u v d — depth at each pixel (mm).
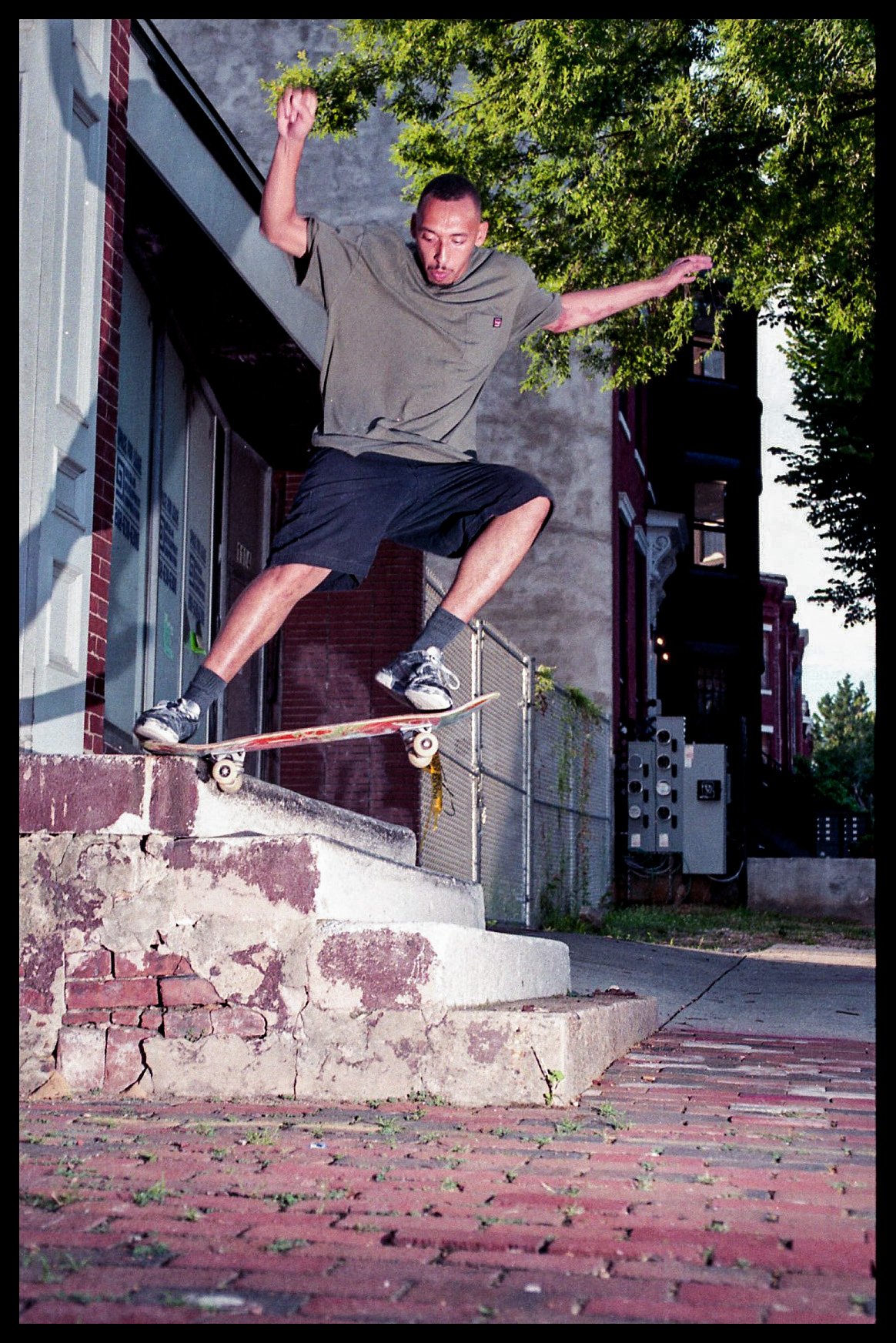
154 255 8109
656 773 20547
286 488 11570
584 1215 2768
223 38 15562
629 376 13562
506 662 13281
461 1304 2205
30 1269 2328
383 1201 2842
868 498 22141
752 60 10719
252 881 4301
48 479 5520
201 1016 4270
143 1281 2283
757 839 30906
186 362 9359
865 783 57094
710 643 29281
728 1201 2932
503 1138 3600
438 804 4320
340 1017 4230
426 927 4238
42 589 5414
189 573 9570
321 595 11820
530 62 11867
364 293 4355
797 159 11445
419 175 13000
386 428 4320
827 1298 2270
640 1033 6328
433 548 4574
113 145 6375
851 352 13523
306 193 14961
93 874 4336
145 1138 3471
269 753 11617
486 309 4398
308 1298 2215
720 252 12047
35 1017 4266
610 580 19031
